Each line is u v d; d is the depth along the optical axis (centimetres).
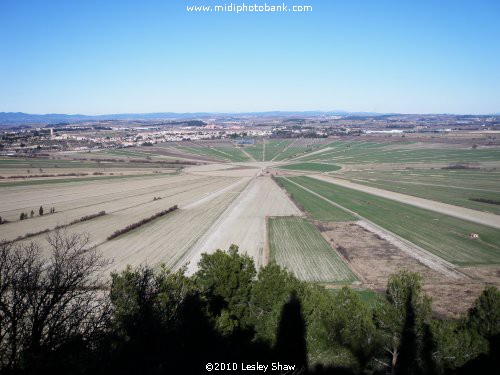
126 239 7500
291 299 2767
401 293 2695
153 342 2161
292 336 2664
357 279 5512
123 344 1922
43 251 6084
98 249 6862
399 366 2628
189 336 2422
